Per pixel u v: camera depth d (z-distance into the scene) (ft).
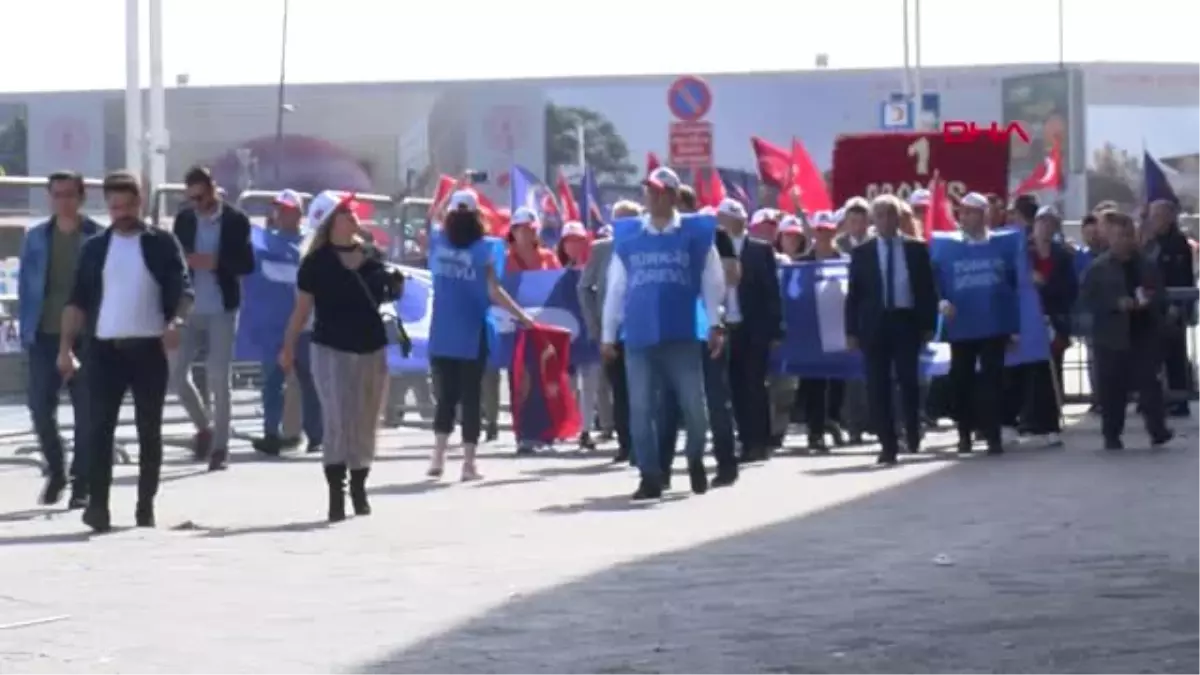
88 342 64.80
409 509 70.28
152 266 64.64
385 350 68.44
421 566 55.06
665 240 72.95
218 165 228.84
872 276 86.84
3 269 99.86
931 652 41.50
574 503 71.77
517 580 52.11
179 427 109.60
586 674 39.78
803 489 75.51
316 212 68.33
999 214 109.19
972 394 91.09
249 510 70.44
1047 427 95.30
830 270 94.94
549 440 95.30
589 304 88.02
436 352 81.46
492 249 81.61
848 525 63.31
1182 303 109.81
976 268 89.76
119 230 64.80
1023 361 94.94
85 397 65.21
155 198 104.53
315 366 67.72
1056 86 233.76
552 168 230.48
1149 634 43.19
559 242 107.24
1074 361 123.34
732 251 80.89
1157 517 64.03
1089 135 240.73
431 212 105.50
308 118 228.22
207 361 86.94
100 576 54.03
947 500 70.38
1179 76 245.65
